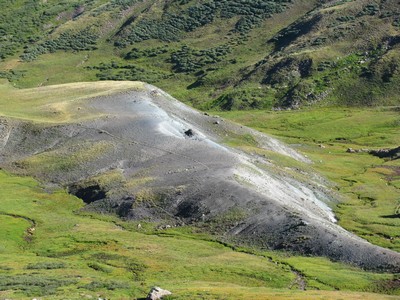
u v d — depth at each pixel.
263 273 76.25
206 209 99.31
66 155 124.94
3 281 66.25
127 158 120.88
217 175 107.31
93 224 98.81
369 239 99.50
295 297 58.97
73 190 114.50
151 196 104.88
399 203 123.06
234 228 94.12
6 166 125.38
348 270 79.19
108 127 133.38
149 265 78.50
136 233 94.25
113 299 60.56
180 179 108.56
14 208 104.94
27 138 133.38
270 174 120.81
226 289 63.78
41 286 64.88
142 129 131.50
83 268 76.81
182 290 62.75
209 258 82.44
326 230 89.31
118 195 107.31
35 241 90.50
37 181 119.38
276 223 93.00
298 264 80.62
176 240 90.81
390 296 61.84
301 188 121.44
